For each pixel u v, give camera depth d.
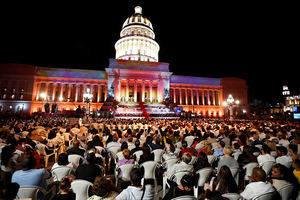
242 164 7.04
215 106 70.81
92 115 41.12
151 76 62.72
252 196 4.25
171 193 4.14
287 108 90.06
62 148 11.77
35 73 57.97
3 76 55.94
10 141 8.35
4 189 3.03
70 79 59.41
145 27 83.56
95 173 5.42
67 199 3.96
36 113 44.94
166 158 7.20
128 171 6.14
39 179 4.74
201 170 5.91
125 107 52.09
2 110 54.19
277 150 6.95
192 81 71.38
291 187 4.46
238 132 14.19
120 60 62.94
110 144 9.55
